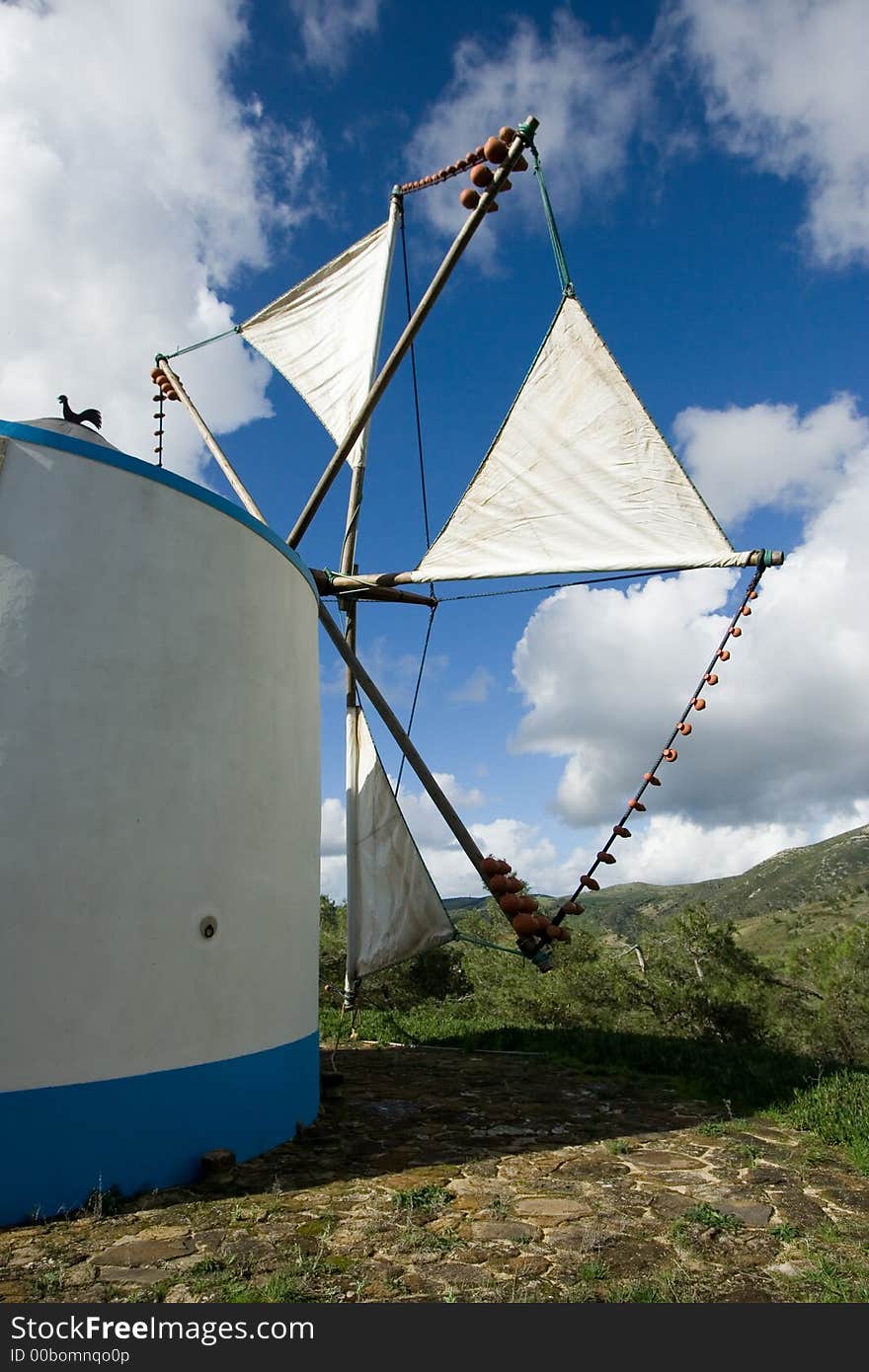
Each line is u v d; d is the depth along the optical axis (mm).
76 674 6379
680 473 8922
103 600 6613
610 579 9328
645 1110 8977
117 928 6238
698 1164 7035
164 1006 6418
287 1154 7168
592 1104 9289
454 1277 4688
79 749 6285
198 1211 5707
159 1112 6262
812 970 18469
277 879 7750
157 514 7055
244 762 7453
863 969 16703
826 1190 6367
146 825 6535
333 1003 18984
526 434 9664
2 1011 5680
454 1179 6555
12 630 6199
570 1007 16016
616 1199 6094
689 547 8773
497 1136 7875
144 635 6793
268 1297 4375
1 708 6047
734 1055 11586
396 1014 16672
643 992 16375
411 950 11445
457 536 10047
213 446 11531
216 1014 6820
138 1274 4680
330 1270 4758
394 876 11758
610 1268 4863
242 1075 7008
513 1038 13516
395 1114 8711
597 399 9320
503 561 9773
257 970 7309
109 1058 6043
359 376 11812
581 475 9391
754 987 17000
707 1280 4715
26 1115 5641
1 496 6379
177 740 6859
